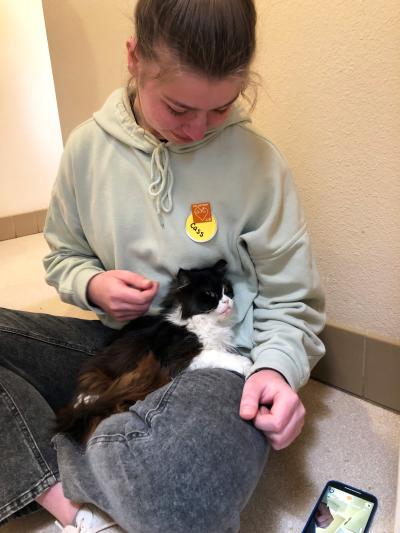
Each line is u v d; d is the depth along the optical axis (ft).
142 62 2.34
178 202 2.93
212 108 2.28
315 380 3.89
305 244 2.87
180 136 2.52
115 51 4.43
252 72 2.61
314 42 3.12
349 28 2.95
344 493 2.68
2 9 7.31
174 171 2.91
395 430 3.26
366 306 3.49
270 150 2.89
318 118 3.27
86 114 5.09
